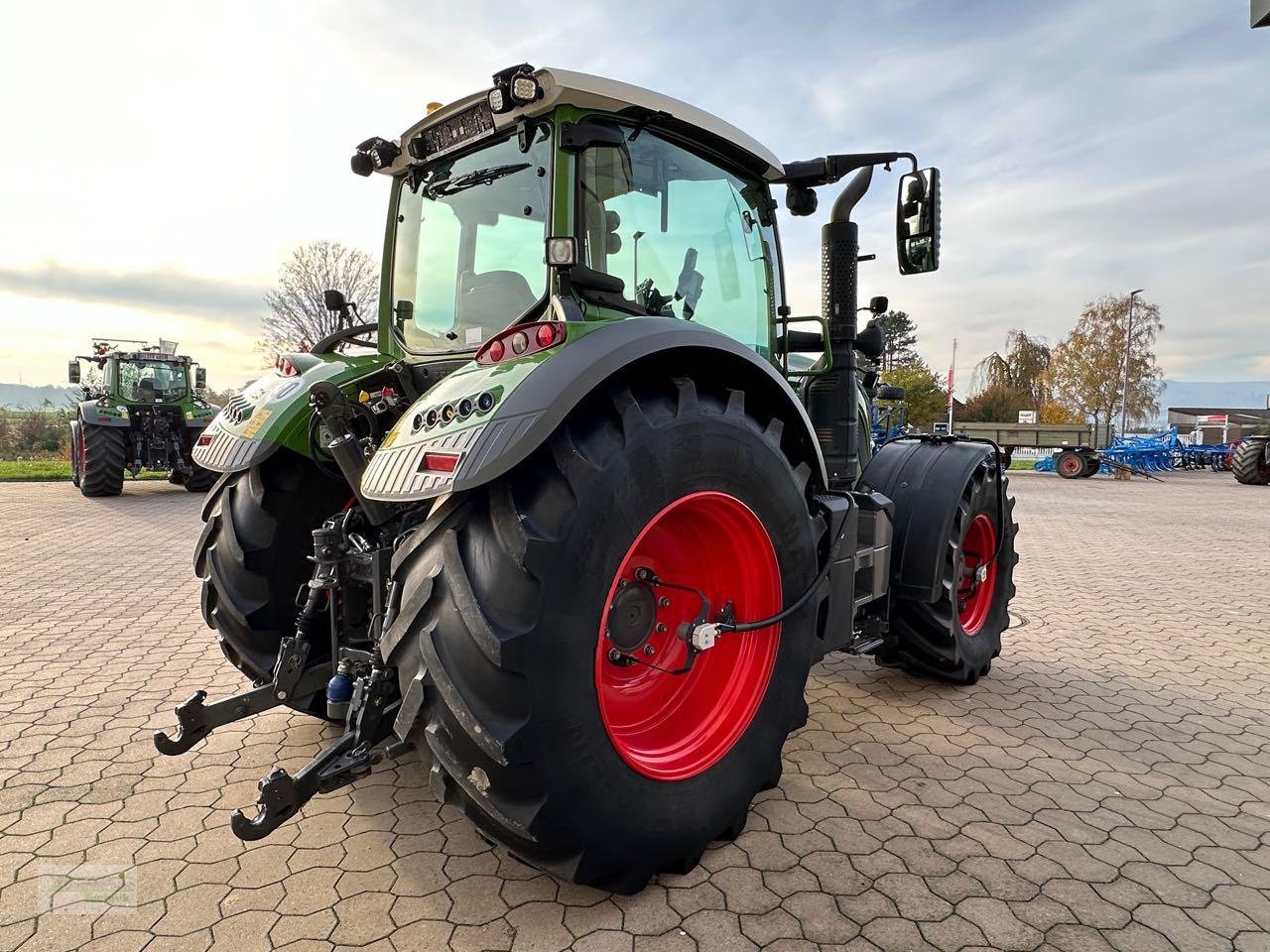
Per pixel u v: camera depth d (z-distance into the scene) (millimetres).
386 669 1982
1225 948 1828
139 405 11797
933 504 3336
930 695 3543
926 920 1922
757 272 3020
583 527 1779
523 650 1666
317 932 1865
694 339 2080
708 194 2773
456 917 1922
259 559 2695
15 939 1834
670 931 1877
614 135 2279
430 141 2715
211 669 3783
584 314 2215
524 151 2418
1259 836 2328
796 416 2502
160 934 1856
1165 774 2734
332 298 3250
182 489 13016
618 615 2164
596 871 1870
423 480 1788
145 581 5848
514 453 1703
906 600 3395
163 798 2518
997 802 2523
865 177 3244
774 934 1866
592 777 1812
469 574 1731
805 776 2711
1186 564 6918
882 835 2320
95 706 3303
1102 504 12297
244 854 2199
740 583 2418
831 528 2768
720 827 2164
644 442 1930
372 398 2637
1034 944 1838
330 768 1868
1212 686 3678
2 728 3074
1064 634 4609
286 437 2627
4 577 5977
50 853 2203
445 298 2824
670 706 2322
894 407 9477
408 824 2365
